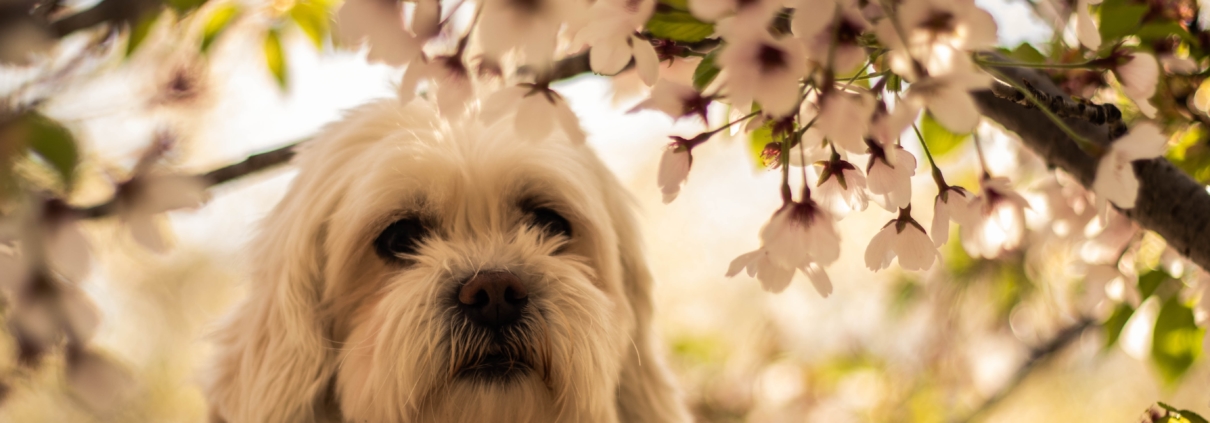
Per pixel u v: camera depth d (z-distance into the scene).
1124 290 0.94
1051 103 0.72
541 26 0.61
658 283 1.22
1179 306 0.97
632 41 0.66
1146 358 1.01
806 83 0.66
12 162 0.61
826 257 0.69
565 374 0.96
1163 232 0.84
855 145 0.63
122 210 0.63
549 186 1.05
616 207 1.16
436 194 1.01
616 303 1.08
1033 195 0.94
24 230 0.61
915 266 0.71
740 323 3.24
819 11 0.62
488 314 0.95
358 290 1.04
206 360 1.18
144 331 3.40
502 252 0.99
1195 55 0.89
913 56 0.61
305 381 1.04
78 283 0.63
